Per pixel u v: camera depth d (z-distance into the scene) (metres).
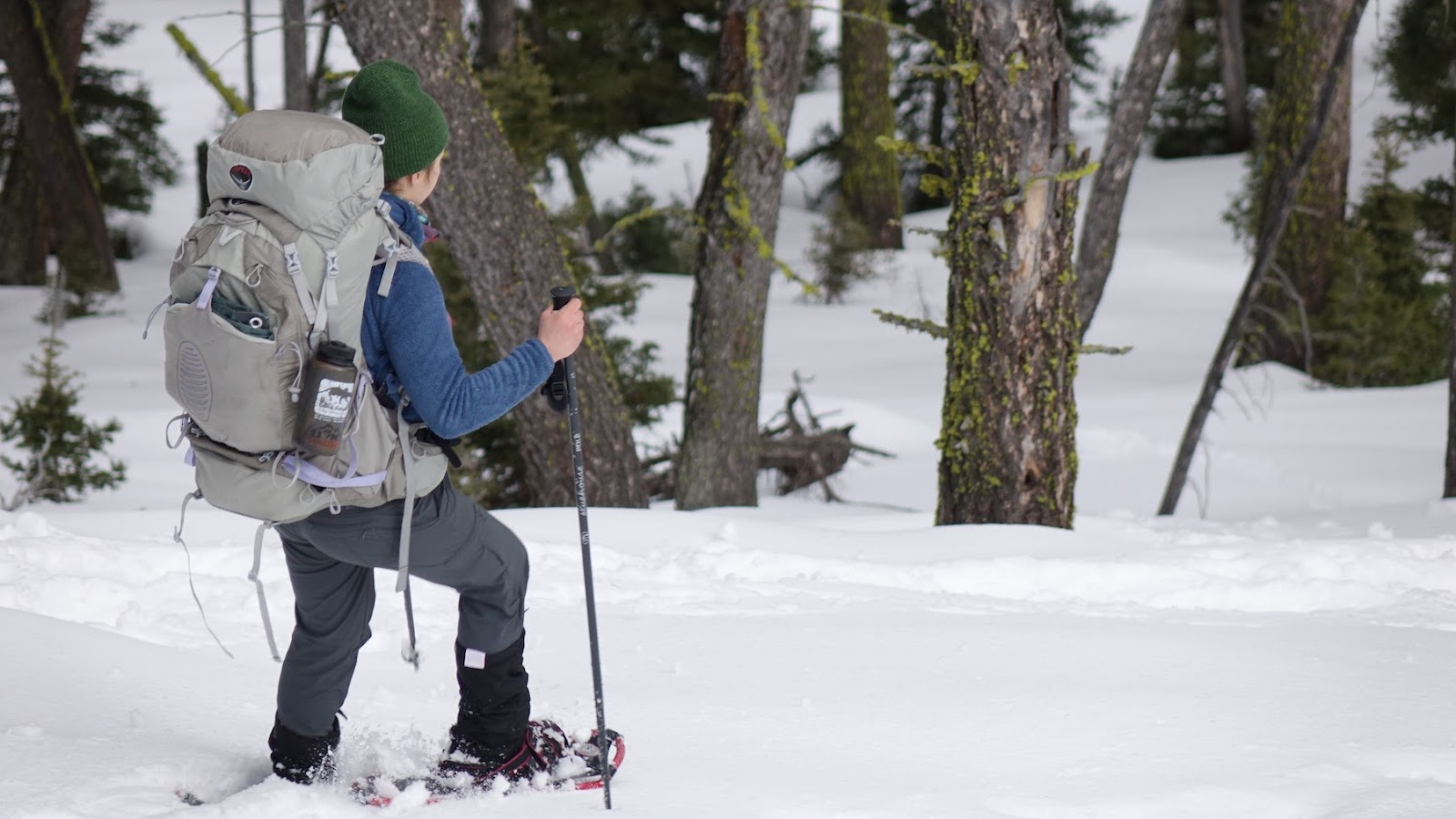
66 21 45.59
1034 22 12.58
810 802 5.08
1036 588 10.69
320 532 4.53
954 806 5.09
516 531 11.94
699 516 12.66
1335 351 34.19
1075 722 6.44
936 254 13.95
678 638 8.28
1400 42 40.75
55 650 6.43
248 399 4.16
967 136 13.05
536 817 4.82
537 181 27.72
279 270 4.16
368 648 8.01
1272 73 67.69
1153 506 22.70
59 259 45.38
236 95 18.22
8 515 10.63
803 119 79.88
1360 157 61.59
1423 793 5.20
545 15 50.78
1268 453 25.06
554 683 7.22
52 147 45.09
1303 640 8.41
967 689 7.08
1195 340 39.97
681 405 30.58
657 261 54.22
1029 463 13.27
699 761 5.70
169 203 67.56
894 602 9.56
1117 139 20.72
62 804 4.58
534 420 18.00
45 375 21.69
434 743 5.70
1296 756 5.85
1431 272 39.53
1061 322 13.19
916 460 27.58
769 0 18.30
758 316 19.50
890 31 54.31
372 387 4.45
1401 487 22.44
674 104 55.44
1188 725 6.39
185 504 4.50
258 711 6.11
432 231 4.82
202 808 4.66
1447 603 10.04
